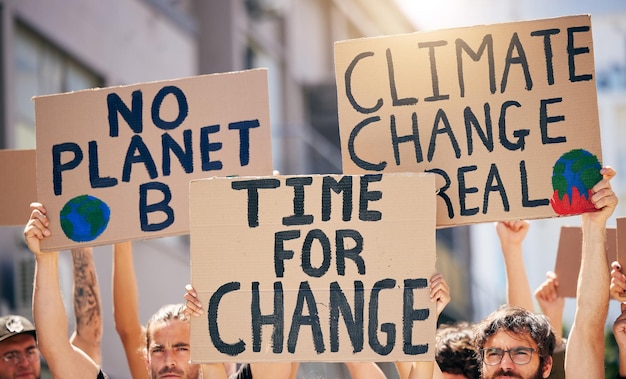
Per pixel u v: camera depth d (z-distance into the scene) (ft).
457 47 16.71
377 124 16.74
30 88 37.65
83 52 41.32
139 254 42.63
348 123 16.79
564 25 16.60
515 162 16.48
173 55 50.98
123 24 45.01
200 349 15.64
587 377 15.79
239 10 57.62
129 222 17.21
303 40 69.67
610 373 33.60
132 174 17.28
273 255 15.71
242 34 58.34
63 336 17.04
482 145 16.56
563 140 16.44
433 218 15.64
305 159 62.80
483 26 16.69
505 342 16.29
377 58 16.80
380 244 15.66
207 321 15.66
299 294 15.64
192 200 15.83
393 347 15.46
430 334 15.43
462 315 69.15
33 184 19.44
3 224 19.43
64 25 39.73
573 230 19.93
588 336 15.88
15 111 36.37
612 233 18.89
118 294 19.44
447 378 18.20
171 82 17.38
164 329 17.21
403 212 15.67
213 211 15.81
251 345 15.58
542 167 16.43
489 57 16.66
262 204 15.80
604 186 16.20
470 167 16.55
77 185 17.37
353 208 15.72
